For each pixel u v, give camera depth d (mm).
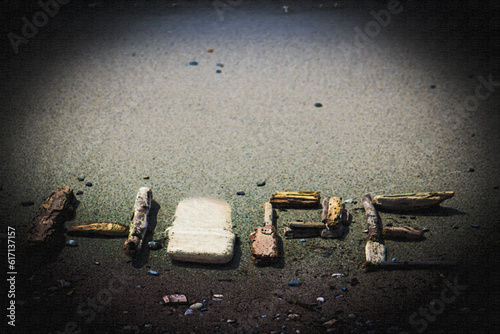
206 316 791
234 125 1133
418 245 883
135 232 872
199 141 1092
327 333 766
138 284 833
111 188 986
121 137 1099
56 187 985
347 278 841
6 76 1260
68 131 1110
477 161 1032
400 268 851
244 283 836
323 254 876
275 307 803
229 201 961
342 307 800
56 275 841
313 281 838
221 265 861
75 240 894
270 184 995
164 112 1166
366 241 895
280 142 1088
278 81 1259
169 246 863
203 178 1007
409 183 991
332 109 1171
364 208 936
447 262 848
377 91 1219
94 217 931
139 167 1030
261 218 931
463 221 920
